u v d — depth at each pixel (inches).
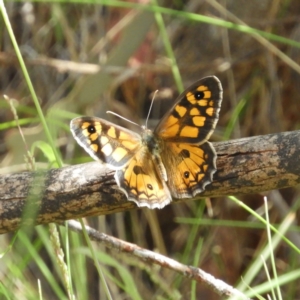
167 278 29.2
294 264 27.8
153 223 29.4
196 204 29.7
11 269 25.8
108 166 22.8
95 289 29.5
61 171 23.0
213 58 30.0
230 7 29.6
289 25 29.5
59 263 23.0
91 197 22.9
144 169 23.0
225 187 22.9
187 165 23.0
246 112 30.0
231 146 22.8
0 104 28.1
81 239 28.0
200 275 23.5
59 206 22.9
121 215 29.8
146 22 28.4
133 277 29.2
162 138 23.2
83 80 29.0
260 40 27.4
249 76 29.9
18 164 28.3
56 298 29.2
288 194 29.7
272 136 22.8
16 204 22.9
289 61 27.2
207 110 23.0
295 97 29.6
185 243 29.9
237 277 29.6
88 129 22.9
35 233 29.2
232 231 29.6
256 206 29.5
